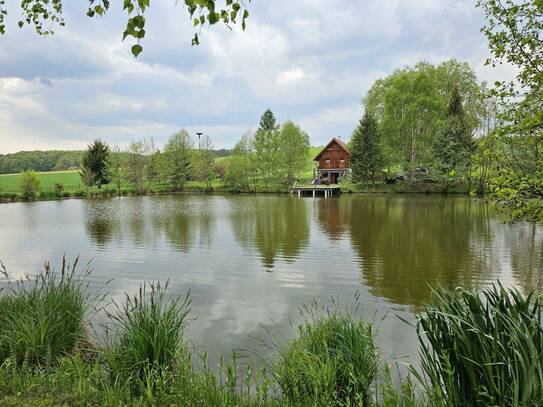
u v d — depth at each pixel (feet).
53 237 53.11
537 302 8.03
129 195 160.97
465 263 35.40
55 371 11.80
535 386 6.50
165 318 13.01
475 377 7.48
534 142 16.24
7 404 9.77
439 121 132.57
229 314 22.77
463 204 92.84
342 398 10.57
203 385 10.63
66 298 14.38
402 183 143.54
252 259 38.14
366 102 165.17
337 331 13.03
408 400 9.04
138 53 8.39
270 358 16.46
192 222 67.92
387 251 41.19
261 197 137.80
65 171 279.49
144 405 9.89
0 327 13.48
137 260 38.06
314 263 36.14
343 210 84.53
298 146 167.32
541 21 16.10
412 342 18.20
